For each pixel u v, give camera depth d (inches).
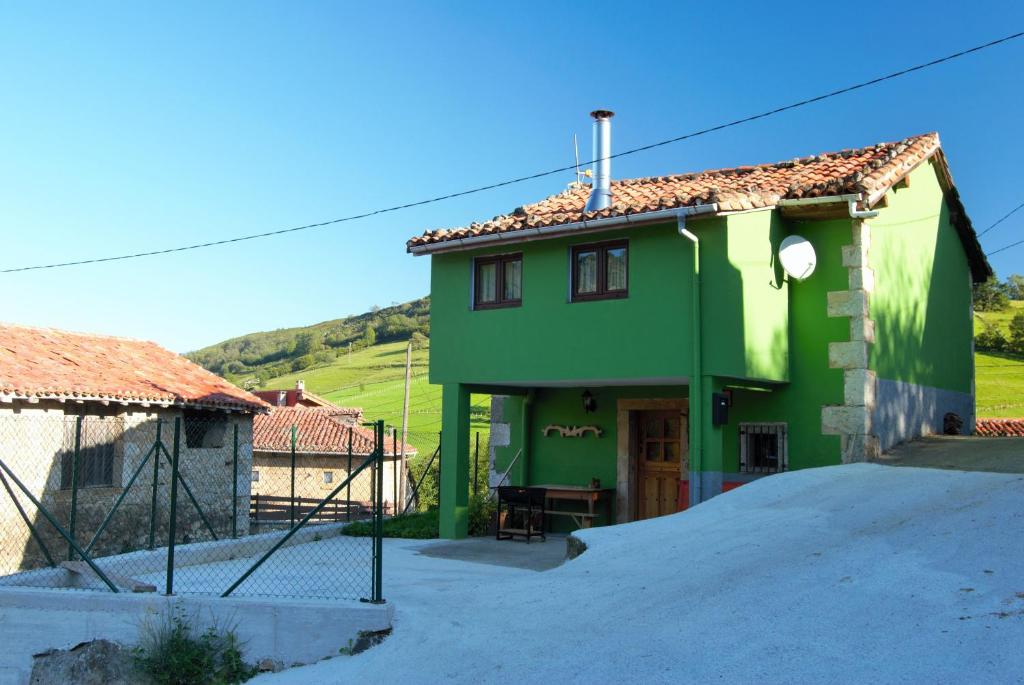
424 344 3558.1
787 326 488.1
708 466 444.1
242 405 701.9
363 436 1202.6
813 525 337.1
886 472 406.9
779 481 414.3
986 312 2256.4
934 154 570.3
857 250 476.1
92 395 587.8
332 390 2819.9
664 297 463.8
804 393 484.1
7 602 318.3
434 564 431.5
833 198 460.1
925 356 560.1
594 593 299.3
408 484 1172.5
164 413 656.4
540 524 568.4
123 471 618.5
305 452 1161.4
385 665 264.7
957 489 347.3
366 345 3841.0
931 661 202.2
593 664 233.0
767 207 465.7
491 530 572.4
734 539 337.1
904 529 307.6
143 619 307.3
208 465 690.2
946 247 611.5
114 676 295.3
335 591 345.1
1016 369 1807.3
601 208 507.8
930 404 560.7
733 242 450.0
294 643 298.2
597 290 491.2
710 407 446.3
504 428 629.9
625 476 568.7
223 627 304.2
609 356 479.5
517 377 512.4
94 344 726.5
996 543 273.6
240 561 450.3
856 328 471.8
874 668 203.6
